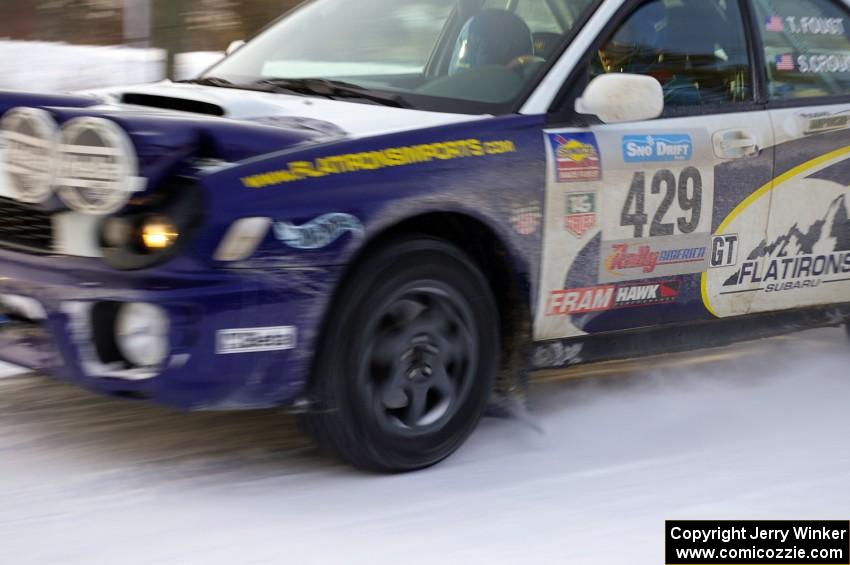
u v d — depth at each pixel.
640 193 9.49
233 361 7.67
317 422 8.23
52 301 7.76
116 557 6.94
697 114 10.02
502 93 9.29
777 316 10.88
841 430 10.26
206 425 9.49
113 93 9.53
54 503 7.75
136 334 7.60
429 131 8.53
